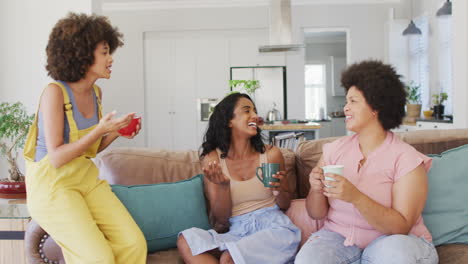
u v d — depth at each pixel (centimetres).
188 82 711
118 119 145
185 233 154
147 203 169
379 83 145
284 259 155
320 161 165
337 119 895
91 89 168
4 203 205
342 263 140
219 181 161
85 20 158
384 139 151
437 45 562
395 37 654
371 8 696
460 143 204
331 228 155
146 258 155
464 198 168
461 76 365
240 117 176
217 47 711
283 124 531
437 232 164
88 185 155
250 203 175
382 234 145
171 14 705
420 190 140
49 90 150
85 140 142
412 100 583
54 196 145
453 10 369
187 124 713
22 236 166
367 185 146
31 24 367
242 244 150
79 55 153
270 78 710
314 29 708
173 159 196
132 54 707
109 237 153
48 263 152
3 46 367
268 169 160
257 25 704
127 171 188
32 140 152
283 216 172
